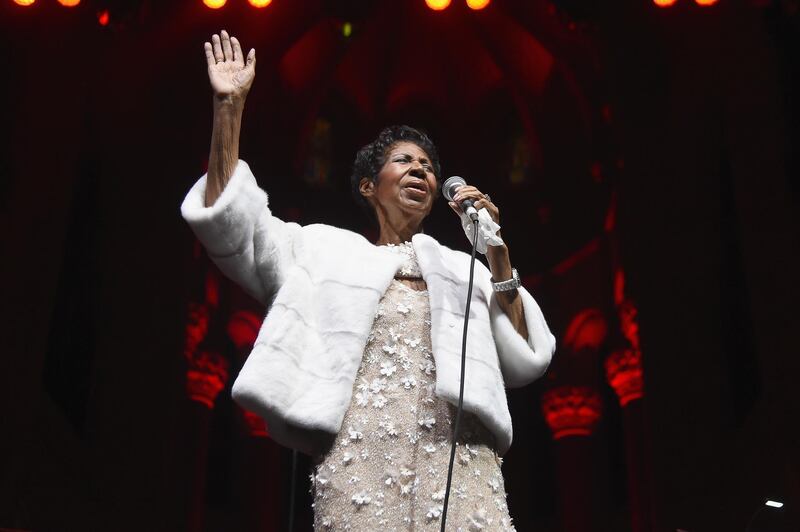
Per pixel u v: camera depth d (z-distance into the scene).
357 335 4.24
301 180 29.05
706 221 21.83
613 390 28.91
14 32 19.53
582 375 28.00
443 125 31.83
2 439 16.08
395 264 4.58
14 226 17.78
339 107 31.27
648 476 20.83
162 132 22.84
